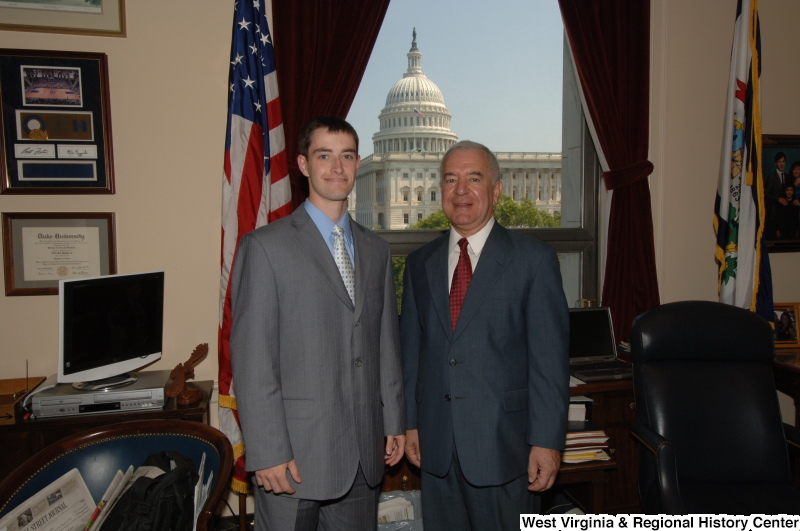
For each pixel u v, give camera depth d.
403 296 1.87
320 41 2.44
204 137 2.42
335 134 1.47
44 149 2.26
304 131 1.52
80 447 1.61
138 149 2.36
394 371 1.61
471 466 1.55
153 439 1.68
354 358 1.46
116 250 2.36
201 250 2.45
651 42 2.83
